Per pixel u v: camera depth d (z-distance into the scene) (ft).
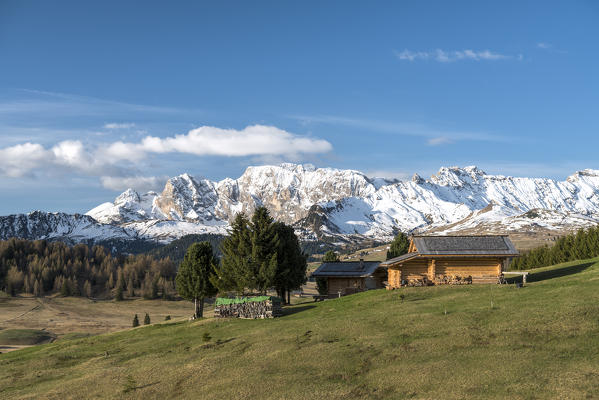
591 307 123.85
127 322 651.66
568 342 106.83
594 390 84.23
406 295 180.24
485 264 199.52
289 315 185.57
